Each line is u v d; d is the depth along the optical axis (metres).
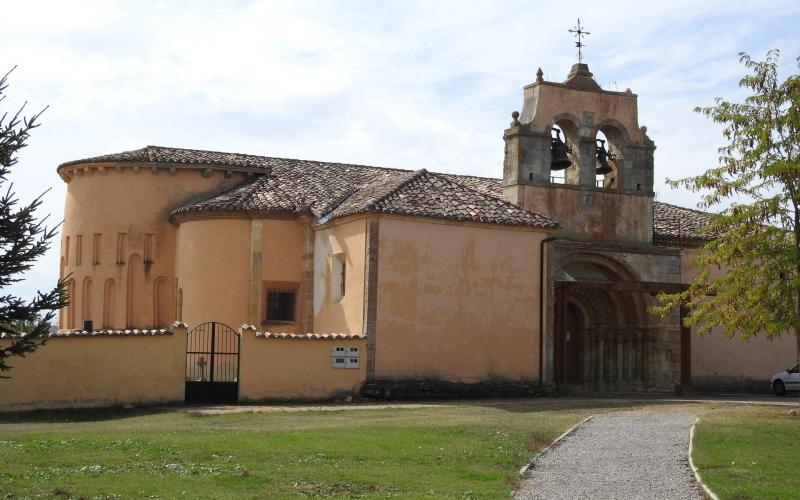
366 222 30.38
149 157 36.81
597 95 35.44
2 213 13.68
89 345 26.56
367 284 29.97
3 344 25.20
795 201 25.88
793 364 40.47
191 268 34.41
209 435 19.55
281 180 36.84
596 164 35.62
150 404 26.81
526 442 19.56
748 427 22.27
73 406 26.25
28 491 14.01
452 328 30.98
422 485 15.07
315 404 27.94
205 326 33.66
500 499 13.99
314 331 33.50
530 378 32.03
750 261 26.75
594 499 14.31
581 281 33.66
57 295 14.20
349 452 17.70
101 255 37.16
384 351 29.86
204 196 37.16
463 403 28.75
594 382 36.22
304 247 34.00
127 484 14.59
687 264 37.75
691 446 19.25
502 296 31.86
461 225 31.45
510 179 34.28
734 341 39.50
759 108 26.69
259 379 27.91
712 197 27.27
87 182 37.84
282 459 16.94
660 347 35.59
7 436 19.38
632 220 35.69
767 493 14.83
